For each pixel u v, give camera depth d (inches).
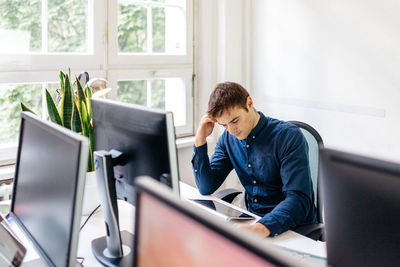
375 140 97.9
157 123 44.6
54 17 97.3
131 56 110.5
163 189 26.0
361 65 98.8
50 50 97.9
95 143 58.5
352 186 29.3
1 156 92.5
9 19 91.4
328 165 30.8
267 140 73.5
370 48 96.7
